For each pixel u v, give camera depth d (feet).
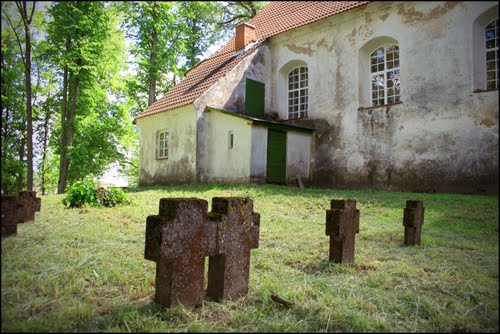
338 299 10.55
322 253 16.22
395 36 44.11
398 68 46.19
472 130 37.35
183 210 9.30
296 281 12.30
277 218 25.11
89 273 11.86
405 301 10.77
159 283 9.61
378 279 12.61
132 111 82.89
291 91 58.54
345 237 14.49
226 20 57.31
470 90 37.68
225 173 48.98
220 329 8.52
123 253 14.61
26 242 15.42
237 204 10.64
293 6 62.34
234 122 48.01
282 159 49.47
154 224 9.11
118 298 10.08
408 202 18.61
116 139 74.95
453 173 38.27
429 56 40.91
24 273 11.19
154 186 53.36
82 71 47.26
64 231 18.31
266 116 57.67
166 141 57.67
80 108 59.98
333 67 50.83
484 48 38.14
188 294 9.54
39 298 9.60
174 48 55.57
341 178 48.80
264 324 8.87
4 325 7.72
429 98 40.68
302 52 54.80
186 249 9.43
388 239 19.49
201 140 50.57
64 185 57.11
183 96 55.57
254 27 60.39
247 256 10.95
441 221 24.97
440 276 13.03
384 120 44.70
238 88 54.24
